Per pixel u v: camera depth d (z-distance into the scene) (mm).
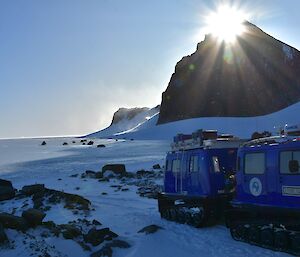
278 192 12062
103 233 13414
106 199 24500
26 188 23453
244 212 13359
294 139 12023
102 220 17344
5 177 44438
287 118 134000
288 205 11734
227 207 15273
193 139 16750
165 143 104625
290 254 11141
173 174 17859
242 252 11742
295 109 139250
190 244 13023
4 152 105812
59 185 33844
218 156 15836
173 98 190750
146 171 39969
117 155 71438
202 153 15875
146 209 20359
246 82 167125
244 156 13484
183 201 17000
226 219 13852
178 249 12531
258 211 12609
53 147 127312
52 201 20641
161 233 14398
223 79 173750
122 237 13836
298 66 162625
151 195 24984
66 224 14594
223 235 13984
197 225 15250
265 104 157250
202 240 13438
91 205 21031
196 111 174875
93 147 107688
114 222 16984
